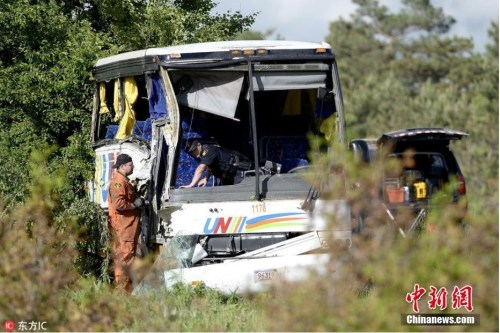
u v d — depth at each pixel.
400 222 18.92
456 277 17.78
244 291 26.59
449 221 18.16
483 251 17.62
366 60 131.75
